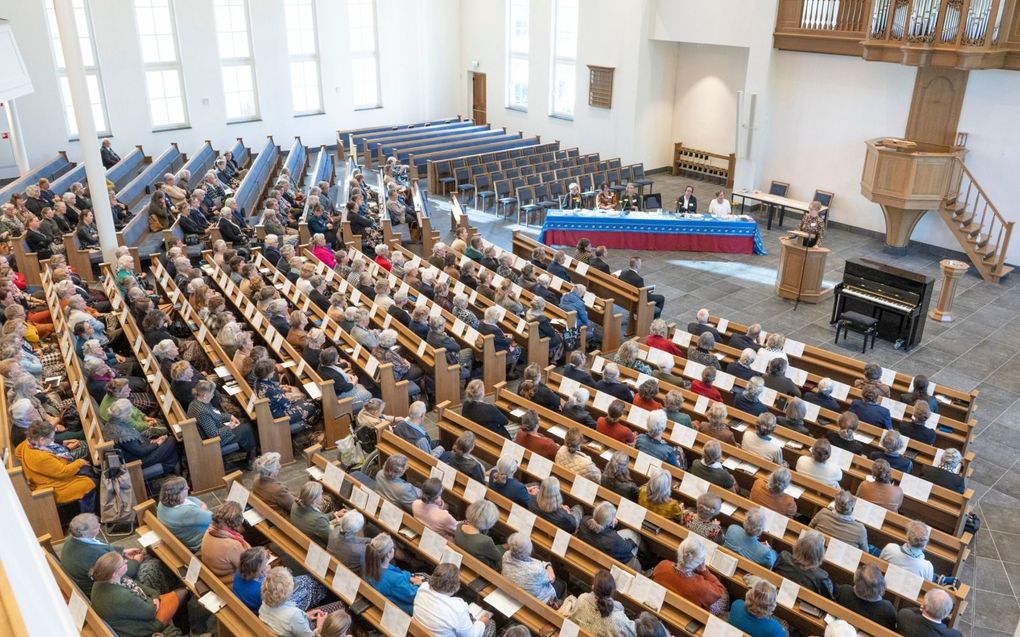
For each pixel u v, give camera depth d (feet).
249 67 84.43
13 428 26.71
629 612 20.75
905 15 52.13
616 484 24.30
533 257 48.73
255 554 19.26
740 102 67.51
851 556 21.39
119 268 40.91
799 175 67.10
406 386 33.04
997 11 48.96
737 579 20.84
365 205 57.21
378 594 19.25
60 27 40.88
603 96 80.48
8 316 33.76
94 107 76.18
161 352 30.86
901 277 42.78
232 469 29.89
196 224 51.39
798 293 49.08
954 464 25.95
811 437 28.02
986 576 26.40
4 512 4.33
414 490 23.72
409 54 94.63
